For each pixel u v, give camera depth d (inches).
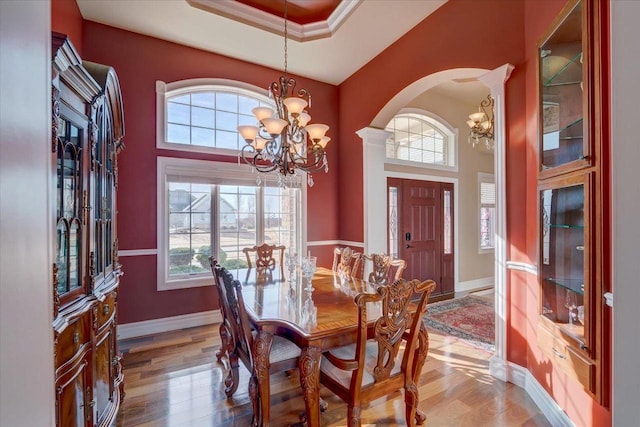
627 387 27.6
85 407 60.3
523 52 94.9
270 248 140.5
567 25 71.7
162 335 136.6
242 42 144.7
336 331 66.0
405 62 138.3
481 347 123.0
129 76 135.7
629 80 27.5
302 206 175.9
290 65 165.8
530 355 90.8
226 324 106.9
